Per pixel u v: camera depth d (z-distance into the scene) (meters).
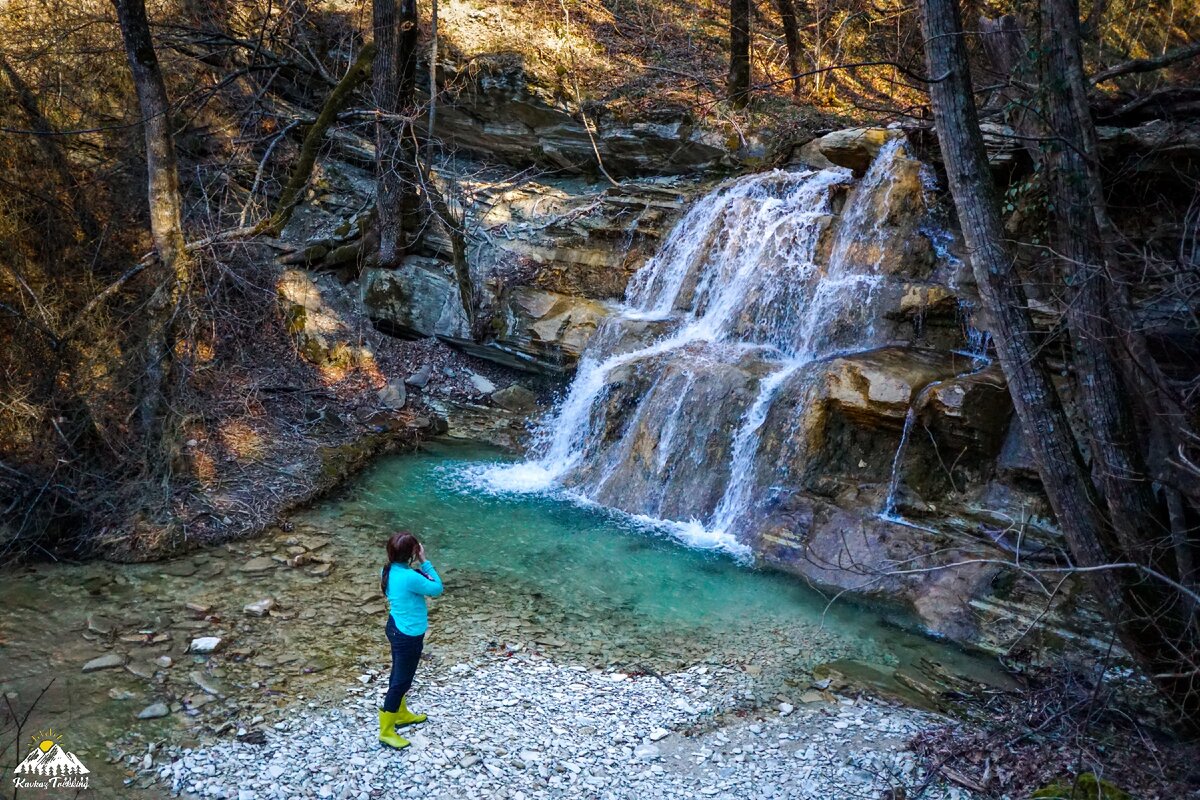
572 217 15.45
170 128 11.29
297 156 16.94
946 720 7.57
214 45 15.75
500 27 18.30
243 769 6.59
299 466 11.97
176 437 11.03
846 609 9.44
